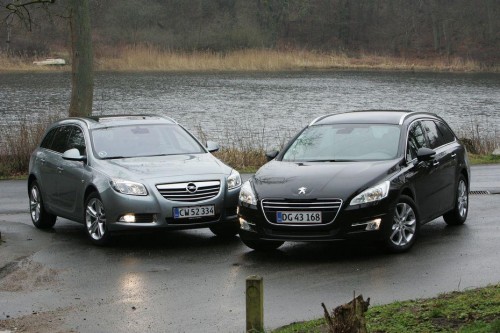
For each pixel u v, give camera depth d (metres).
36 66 77.88
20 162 22.53
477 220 13.43
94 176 12.42
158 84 64.75
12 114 40.22
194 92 57.47
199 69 81.56
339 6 112.50
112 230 12.02
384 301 8.55
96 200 12.34
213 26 102.06
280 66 87.19
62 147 13.84
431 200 11.88
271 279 9.83
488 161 23.72
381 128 12.13
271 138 31.39
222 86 63.34
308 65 90.00
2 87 59.28
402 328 7.07
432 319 7.28
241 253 11.49
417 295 8.73
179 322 8.16
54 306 8.96
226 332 7.77
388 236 10.77
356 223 10.53
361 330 5.64
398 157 11.52
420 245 11.46
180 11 103.50
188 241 12.55
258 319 6.98
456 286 9.07
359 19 112.06
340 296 8.88
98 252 11.84
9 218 15.37
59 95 52.62
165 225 11.80
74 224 14.59
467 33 106.38
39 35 86.62
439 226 12.96
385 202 10.68
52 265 11.02
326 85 66.56
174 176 12.03
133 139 13.30
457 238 11.89
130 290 9.54
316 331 7.31
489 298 7.82
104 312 8.62
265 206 10.81
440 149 12.58
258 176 11.45
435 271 9.84
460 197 13.01
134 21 97.06
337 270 10.15
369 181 10.76
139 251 11.84
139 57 80.38
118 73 76.94
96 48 86.12
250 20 106.88
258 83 67.69
